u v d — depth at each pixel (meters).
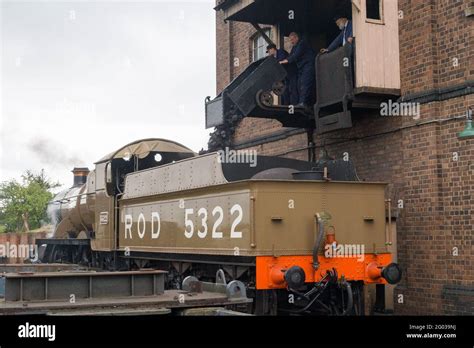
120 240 14.65
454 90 10.84
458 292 10.52
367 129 12.66
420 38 11.44
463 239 10.59
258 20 14.48
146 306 5.88
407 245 11.55
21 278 5.90
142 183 13.61
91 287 6.11
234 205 9.83
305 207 9.63
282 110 13.06
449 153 10.91
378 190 10.20
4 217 33.59
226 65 18.22
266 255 9.30
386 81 11.80
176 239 11.78
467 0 10.66
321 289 9.48
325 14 14.17
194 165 11.44
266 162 11.46
